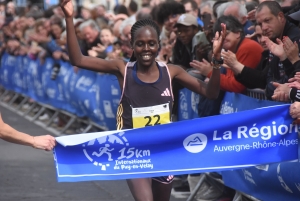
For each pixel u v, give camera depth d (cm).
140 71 650
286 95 682
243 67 809
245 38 893
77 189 1020
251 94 843
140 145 644
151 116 647
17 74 2106
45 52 1755
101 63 657
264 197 768
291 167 685
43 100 1828
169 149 649
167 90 649
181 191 1019
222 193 942
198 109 957
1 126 601
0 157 1283
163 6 1156
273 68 777
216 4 1170
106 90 1322
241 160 655
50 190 1010
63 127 1689
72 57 650
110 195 984
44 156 1298
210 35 991
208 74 845
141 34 632
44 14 2025
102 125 1386
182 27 1033
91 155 642
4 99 2277
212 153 653
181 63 1074
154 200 680
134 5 1630
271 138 655
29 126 1734
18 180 1077
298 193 688
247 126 654
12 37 2192
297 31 805
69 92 1567
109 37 1382
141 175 646
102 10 1788
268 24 809
